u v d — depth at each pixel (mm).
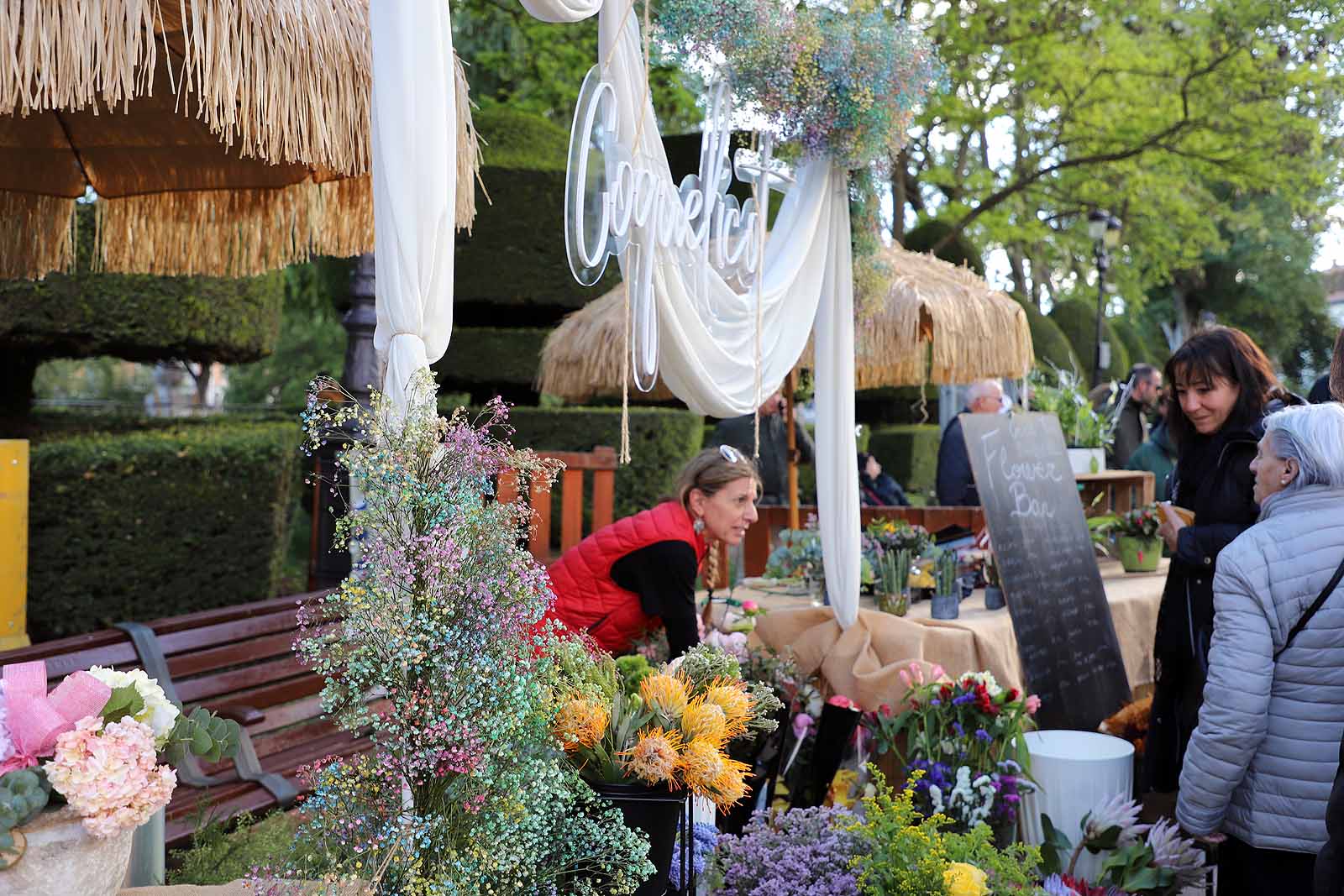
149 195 4125
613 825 1811
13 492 4875
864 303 3645
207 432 6449
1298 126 14312
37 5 2117
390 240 1859
